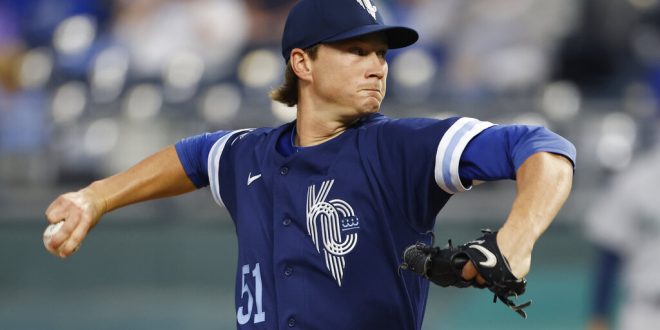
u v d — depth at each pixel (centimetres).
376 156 1037
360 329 1038
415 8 3531
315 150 1076
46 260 2958
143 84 3341
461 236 2861
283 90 1154
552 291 2684
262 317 1079
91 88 3372
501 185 2898
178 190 1252
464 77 3353
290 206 1073
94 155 3145
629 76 3459
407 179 1015
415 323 1073
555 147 902
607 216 2353
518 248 848
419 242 964
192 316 2780
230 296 2825
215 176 1191
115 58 3472
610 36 3488
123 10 3641
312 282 1049
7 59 3675
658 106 2762
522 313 863
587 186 2898
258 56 3331
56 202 1169
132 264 2900
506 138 939
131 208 2928
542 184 876
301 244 1058
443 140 979
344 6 1070
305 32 1092
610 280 2378
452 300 2659
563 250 2761
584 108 3059
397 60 3247
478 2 3491
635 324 2331
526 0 3494
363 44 1080
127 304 2861
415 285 1066
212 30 3516
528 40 3450
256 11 3594
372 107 1084
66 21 3678
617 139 2938
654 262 2311
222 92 3222
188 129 3123
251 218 1112
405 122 1038
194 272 2859
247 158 1149
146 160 1243
